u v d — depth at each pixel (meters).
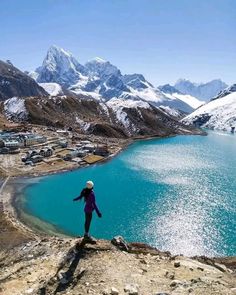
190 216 106.88
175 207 115.50
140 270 23.25
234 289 19.14
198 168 182.50
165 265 24.92
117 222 100.94
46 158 177.50
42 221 99.38
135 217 105.25
